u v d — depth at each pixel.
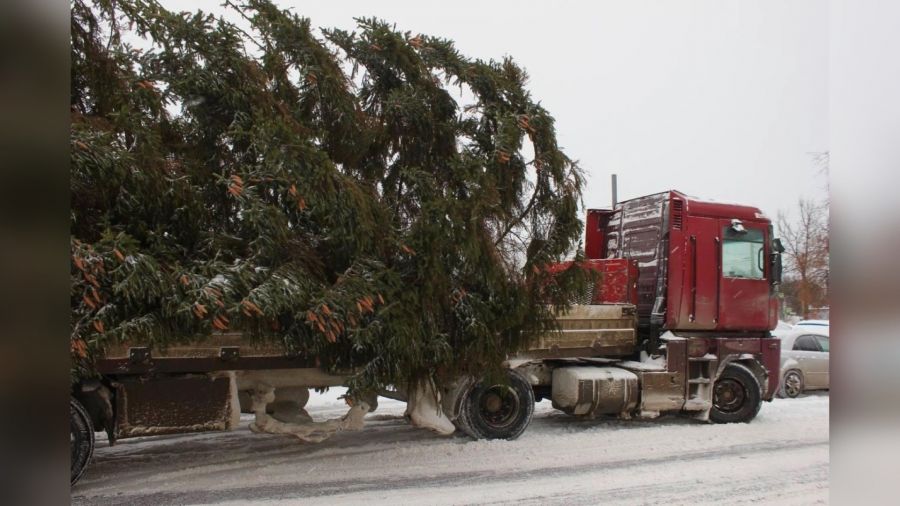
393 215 5.50
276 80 5.25
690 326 7.54
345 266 5.12
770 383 7.87
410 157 5.80
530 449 6.18
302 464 5.59
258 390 5.40
